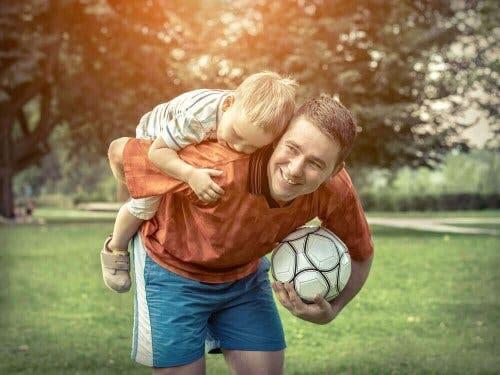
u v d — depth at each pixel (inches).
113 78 941.2
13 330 270.4
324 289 129.9
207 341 140.0
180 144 120.0
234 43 902.4
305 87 807.7
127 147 124.9
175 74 930.7
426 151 906.1
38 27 920.3
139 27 906.1
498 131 924.6
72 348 242.5
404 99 893.8
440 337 266.2
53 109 1111.0
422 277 414.0
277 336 136.7
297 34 850.1
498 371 217.3
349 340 260.8
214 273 129.2
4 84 942.4
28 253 541.3
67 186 2746.1
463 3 915.4
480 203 1621.6
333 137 113.0
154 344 128.5
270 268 140.9
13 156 1078.4
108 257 135.8
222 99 119.3
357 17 862.5
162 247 128.7
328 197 125.6
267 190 119.1
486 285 387.2
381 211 1615.4
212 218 120.8
